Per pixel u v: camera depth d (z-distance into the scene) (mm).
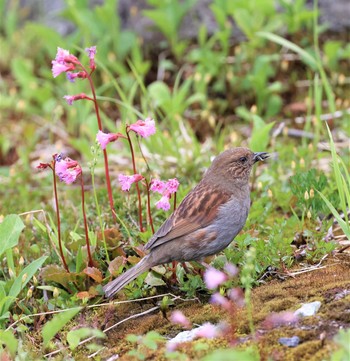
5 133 16297
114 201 11867
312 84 16172
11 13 18953
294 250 10383
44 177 14234
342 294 9094
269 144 14500
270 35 14336
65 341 9336
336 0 17375
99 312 9836
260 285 9781
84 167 14172
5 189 14125
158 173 13203
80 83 15617
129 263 10547
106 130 15766
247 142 14523
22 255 11180
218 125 15102
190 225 9664
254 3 16375
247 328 8695
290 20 16359
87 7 17766
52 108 16547
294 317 8617
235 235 10000
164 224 9820
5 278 10633
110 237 10695
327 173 12734
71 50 16781
